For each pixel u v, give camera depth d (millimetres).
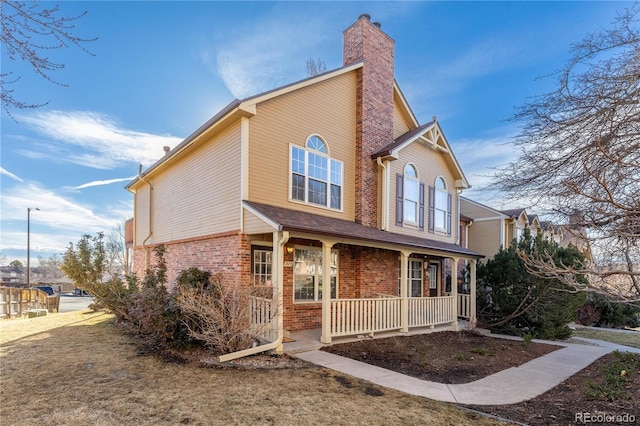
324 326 8688
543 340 12281
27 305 16172
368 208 12219
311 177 10898
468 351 9391
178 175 12797
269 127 9875
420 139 14094
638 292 4711
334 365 7145
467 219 20234
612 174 4961
